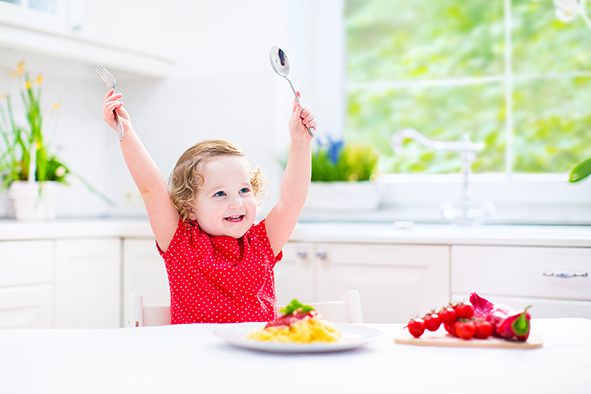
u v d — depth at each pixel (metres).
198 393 0.55
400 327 0.89
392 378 0.60
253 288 1.22
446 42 2.37
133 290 2.03
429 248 1.70
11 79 2.30
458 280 1.68
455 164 2.36
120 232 2.03
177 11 2.53
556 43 2.22
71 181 2.52
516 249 1.62
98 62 2.23
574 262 1.57
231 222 1.24
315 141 2.47
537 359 0.67
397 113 2.45
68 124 2.52
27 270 1.80
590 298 1.56
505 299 1.63
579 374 0.61
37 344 0.76
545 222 2.10
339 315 1.10
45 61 2.28
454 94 2.36
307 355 0.70
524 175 2.27
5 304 1.74
